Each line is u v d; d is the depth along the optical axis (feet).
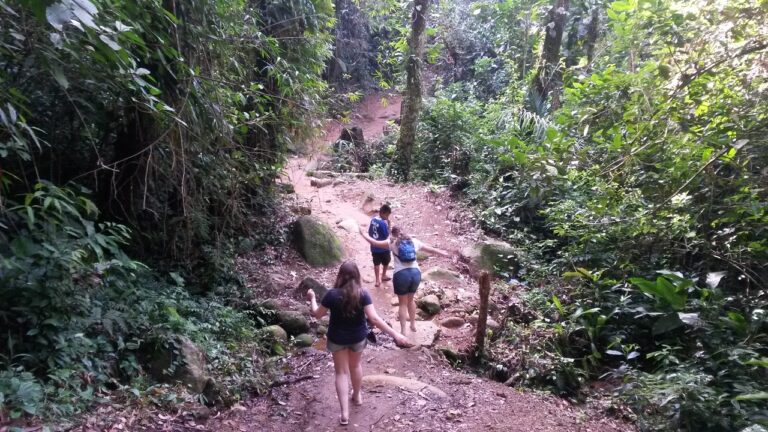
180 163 20.44
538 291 28.89
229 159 22.26
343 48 71.56
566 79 34.22
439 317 25.70
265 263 28.55
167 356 16.06
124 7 13.78
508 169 39.11
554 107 42.19
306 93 27.43
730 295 24.94
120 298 17.40
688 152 22.45
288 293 26.02
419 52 47.42
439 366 20.49
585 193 32.07
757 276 23.93
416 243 22.13
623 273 28.14
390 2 49.75
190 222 21.90
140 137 19.44
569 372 22.89
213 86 19.47
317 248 30.96
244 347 19.57
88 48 11.67
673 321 23.59
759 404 18.70
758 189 21.43
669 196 24.06
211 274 23.63
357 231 35.86
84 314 14.98
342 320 14.97
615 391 22.03
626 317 26.43
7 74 13.92
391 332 14.80
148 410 13.97
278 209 33.35
